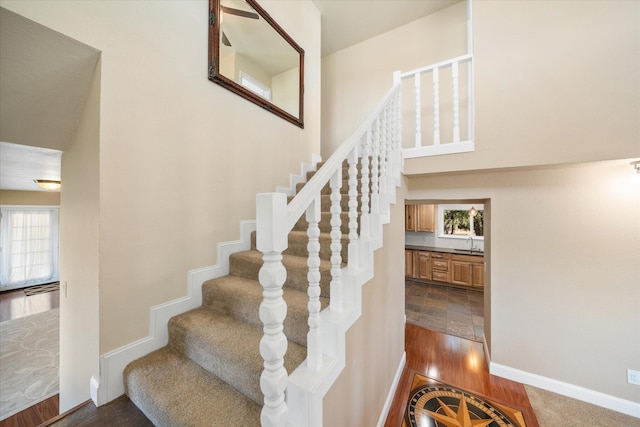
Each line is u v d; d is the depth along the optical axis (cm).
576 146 162
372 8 284
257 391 98
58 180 350
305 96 267
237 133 187
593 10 158
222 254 174
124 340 122
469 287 489
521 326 216
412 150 216
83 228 125
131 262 125
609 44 154
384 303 165
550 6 169
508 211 220
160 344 136
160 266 138
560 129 166
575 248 199
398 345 215
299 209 75
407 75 216
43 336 326
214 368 113
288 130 243
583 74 160
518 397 197
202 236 161
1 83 98
